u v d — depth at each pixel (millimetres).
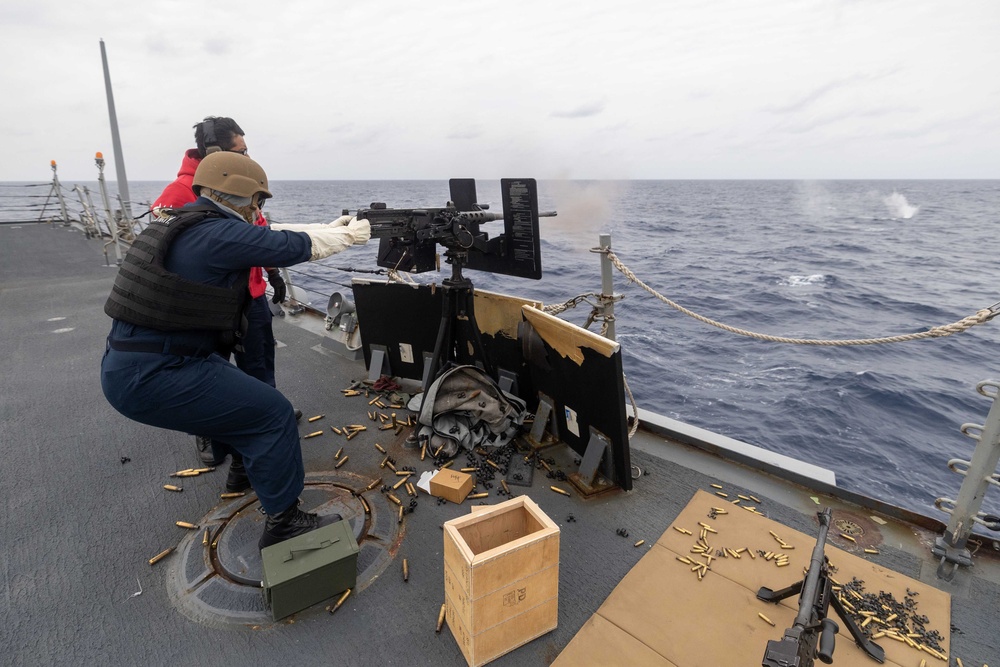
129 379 2035
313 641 2127
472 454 3422
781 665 1382
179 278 1999
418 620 2227
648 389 10992
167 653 2076
